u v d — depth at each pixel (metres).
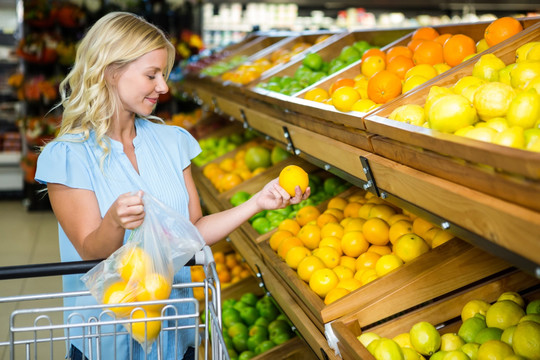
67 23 6.28
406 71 2.21
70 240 1.68
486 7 7.20
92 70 1.64
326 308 1.71
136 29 1.65
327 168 2.12
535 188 0.94
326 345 1.78
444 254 1.73
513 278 1.71
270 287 2.45
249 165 3.79
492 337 1.51
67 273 1.49
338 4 7.52
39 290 4.13
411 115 1.56
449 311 1.70
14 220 6.10
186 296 1.80
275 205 1.75
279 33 4.79
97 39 1.63
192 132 5.37
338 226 2.26
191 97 5.68
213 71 4.52
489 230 1.08
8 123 7.53
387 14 7.67
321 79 2.62
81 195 1.66
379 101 1.93
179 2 6.64
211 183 3.94
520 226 0.97
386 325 1.69
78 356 1.71
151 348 1.57
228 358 1.25
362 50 2.97
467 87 1.51
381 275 1.85
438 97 1.50
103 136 1.69
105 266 1.49
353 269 2.07
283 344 2.52
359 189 2.69
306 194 1.75
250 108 3.21
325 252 2.11
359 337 1.63
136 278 1.48
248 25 7.88
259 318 3.00
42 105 6.49
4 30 7.70
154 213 1.51
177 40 6.63
